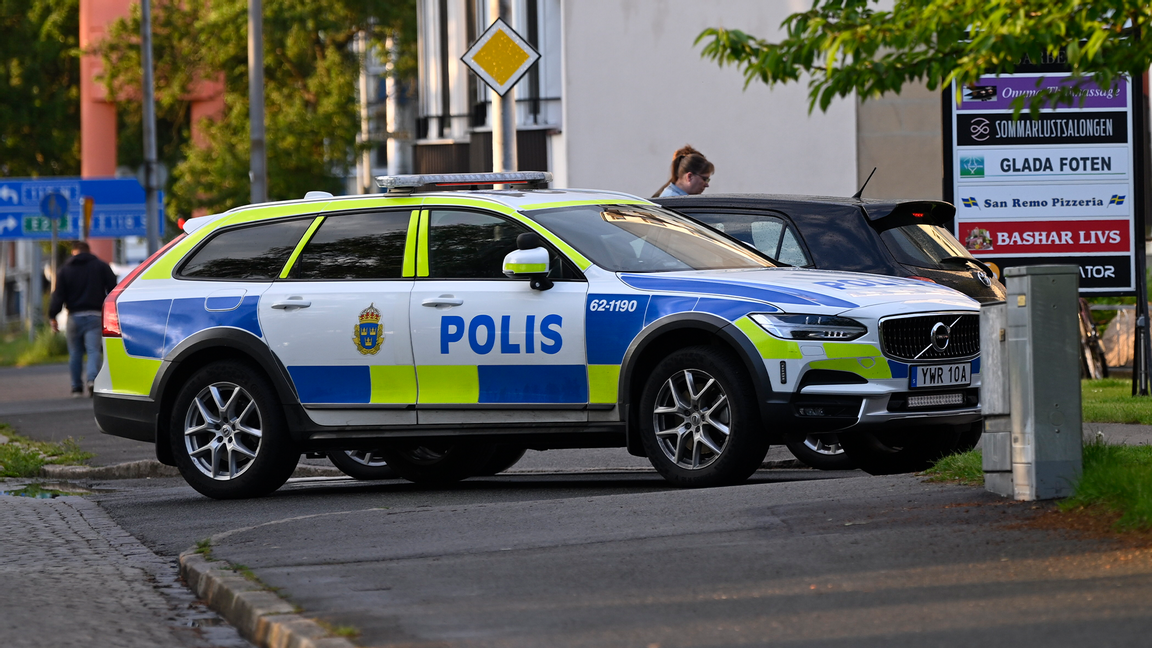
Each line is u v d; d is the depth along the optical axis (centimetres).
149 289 2631
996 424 1830
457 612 1391
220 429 2530
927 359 2223
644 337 2245
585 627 1316
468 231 2431
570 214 2422
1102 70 2122
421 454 2800
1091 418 2911
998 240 3788
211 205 10456
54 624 1484
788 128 4969
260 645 1388
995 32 2047
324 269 2508
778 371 2153
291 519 1981
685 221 2548
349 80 10369
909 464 2517
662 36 5028
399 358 2412
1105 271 3778
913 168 4922
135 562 1877
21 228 10288
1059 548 1517
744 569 1517
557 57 6175
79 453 3316
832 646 1214
